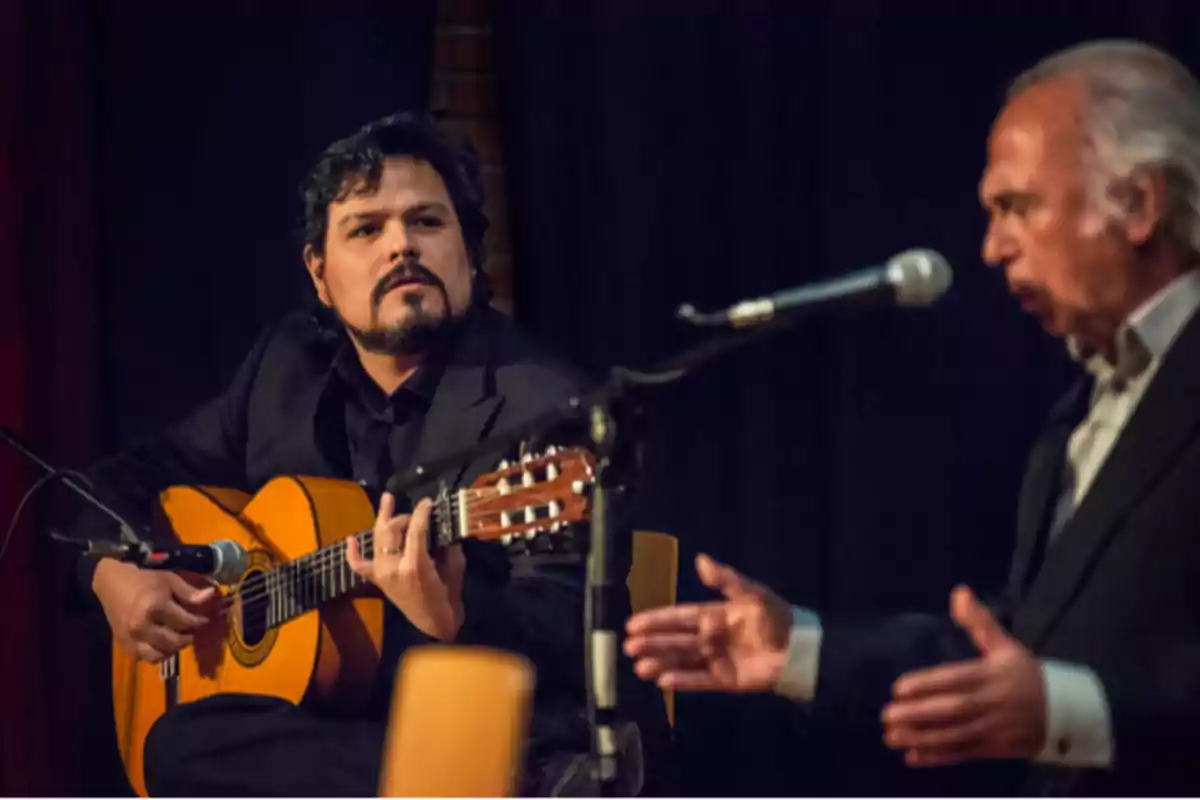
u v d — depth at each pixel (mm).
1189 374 2393
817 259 4273
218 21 4680
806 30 4270
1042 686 2139
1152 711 2180
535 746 3350
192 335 4711
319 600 3514
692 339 4344
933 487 4156
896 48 4195
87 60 4691
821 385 4254
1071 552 2426
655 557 3516
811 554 4258
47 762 4602
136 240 4730
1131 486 2389
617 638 2406
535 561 3496
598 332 4418
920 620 2580
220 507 3820
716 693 4277
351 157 3895
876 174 4207
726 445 4309
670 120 4379
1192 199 2479
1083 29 4047
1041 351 4094
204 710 3664
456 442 3689
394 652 3598
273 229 4664
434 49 4574
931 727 2115
